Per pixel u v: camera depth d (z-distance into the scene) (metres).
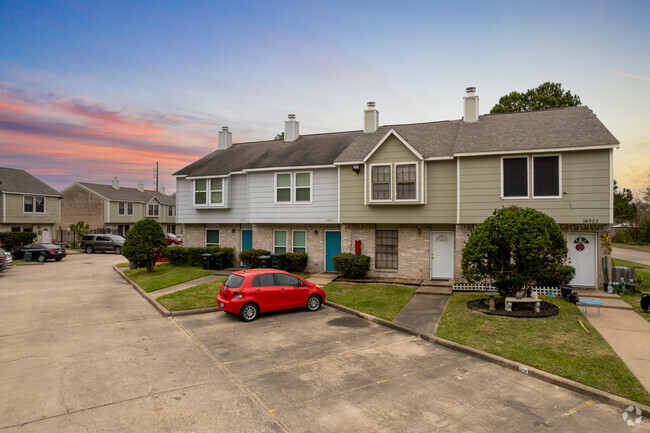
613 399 6.34
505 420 5.84
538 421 5.82
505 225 11.52
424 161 16.67
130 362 8.35
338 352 8.97
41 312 13.09
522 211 11.88
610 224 14.25
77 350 9.14
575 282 14.98
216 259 21.50
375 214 17.80
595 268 14.73
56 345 9.52
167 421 5.83
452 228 17.23
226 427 5.66
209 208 23.08
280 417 5.96
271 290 12.24
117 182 52.25
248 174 21.69
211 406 6.32
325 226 20.23
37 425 5.68
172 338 10.13
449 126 19.12
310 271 20.42
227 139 27.34
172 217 57.97
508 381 7.28
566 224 14.62
